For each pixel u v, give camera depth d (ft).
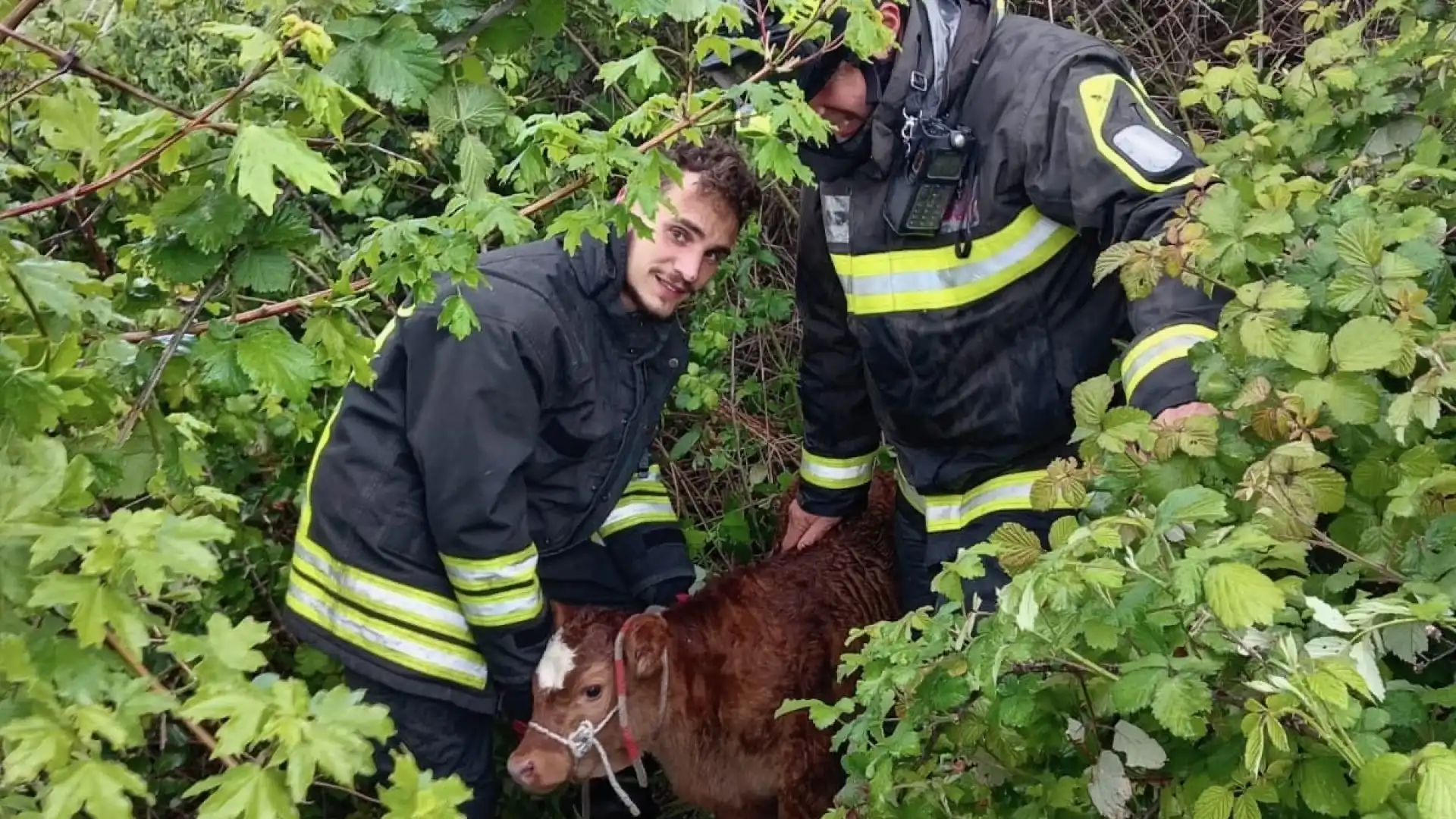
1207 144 8.32
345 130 4.87
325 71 3.91
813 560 8.40
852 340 8.39
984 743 4.44
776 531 10.78
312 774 2.89
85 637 2.84
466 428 6.72
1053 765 4.44
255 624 3.19
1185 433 4.37
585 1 5.08
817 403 8.82
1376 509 4.25
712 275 7.48
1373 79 6.79
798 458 11.36
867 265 7.14
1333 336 4.74
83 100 3.73
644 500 8.75
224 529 3.10
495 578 7.07
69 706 2.84
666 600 8.57
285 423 8.63
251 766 2.93
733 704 7.56
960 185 6.68
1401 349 4.15
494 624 7.22
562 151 4.33
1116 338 6.93
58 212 6.18
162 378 4.28
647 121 4.39
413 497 7.18
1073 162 6.07
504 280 6.91
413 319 6.81
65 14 5.08
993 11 6.59
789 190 12.25
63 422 3.84
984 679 3.85
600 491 7.86
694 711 7.46
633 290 7.28
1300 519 4.01
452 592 7.42
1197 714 3.50
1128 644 3.82
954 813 4.54
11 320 3.84
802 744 7.68
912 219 6.75
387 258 4.33
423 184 11.48
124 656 3.07
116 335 4.09
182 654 3.05
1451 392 4.69
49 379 3.32
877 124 6.62
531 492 7.67
